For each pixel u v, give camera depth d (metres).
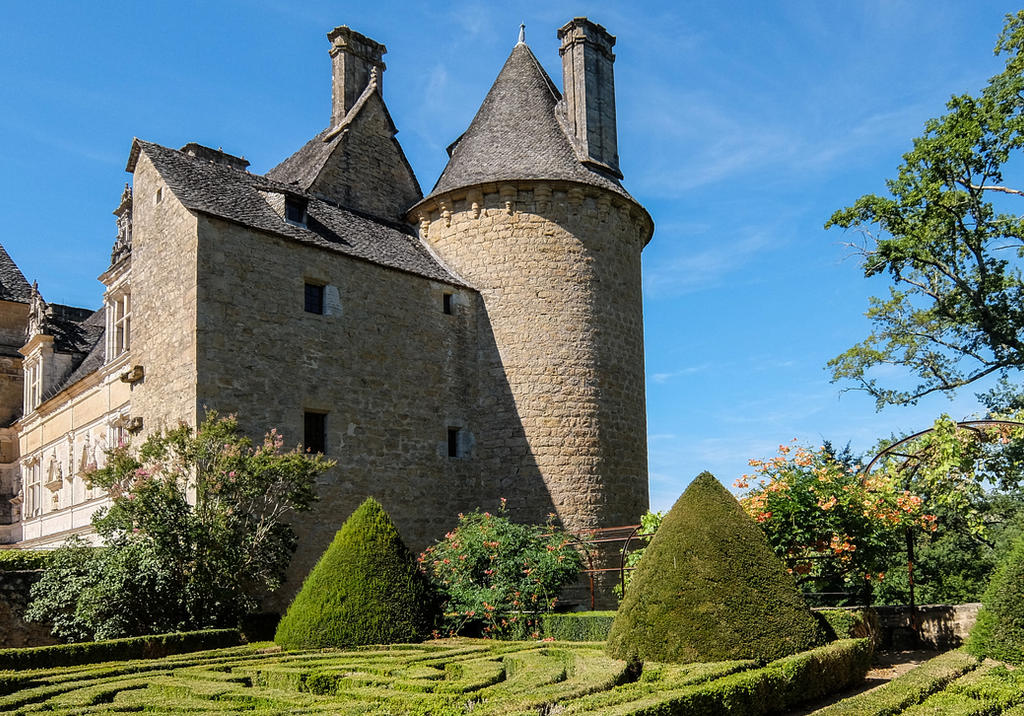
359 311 21.88
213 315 18.78
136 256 21.30
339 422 20.84
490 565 17.89
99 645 13.81
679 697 8.85
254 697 10.00
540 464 23.62
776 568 12.42
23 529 31.12
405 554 16.45
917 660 14.47
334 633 14.88
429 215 26.28
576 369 24.27
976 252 26.30
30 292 36.69
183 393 18.58
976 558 21.61
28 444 31.86
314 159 26.45
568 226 24.92
